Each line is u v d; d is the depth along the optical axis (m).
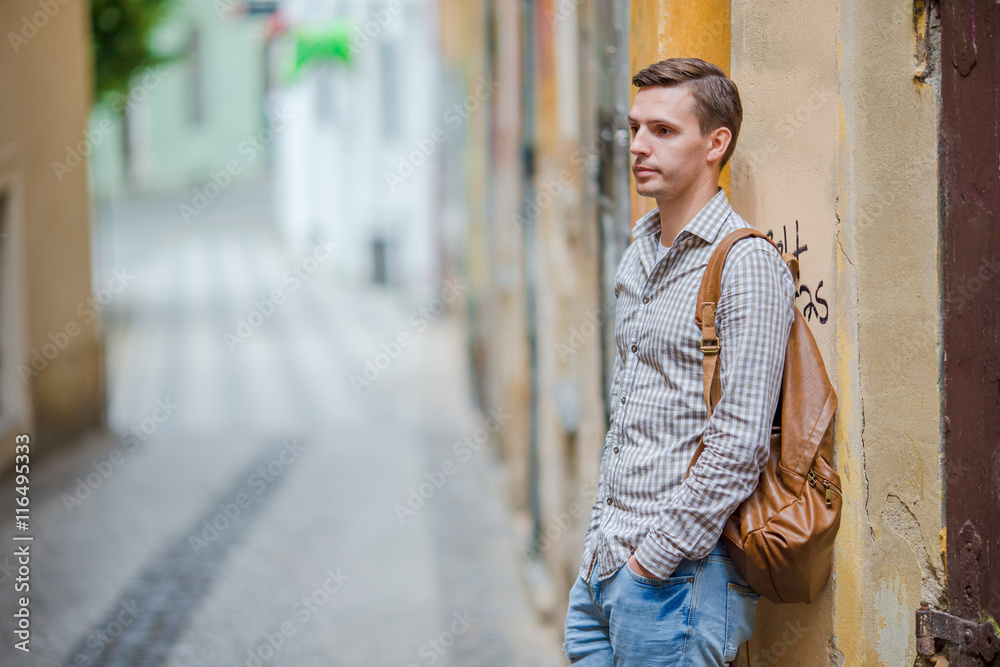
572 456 4.93
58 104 9.45
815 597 2.21
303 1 21.81
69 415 9.76
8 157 8.24
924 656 2.21
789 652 2.50
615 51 3.60
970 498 2.10
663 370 2.14
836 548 2.33
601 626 2.33
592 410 4.33
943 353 2.14
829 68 2.32
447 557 6.55
